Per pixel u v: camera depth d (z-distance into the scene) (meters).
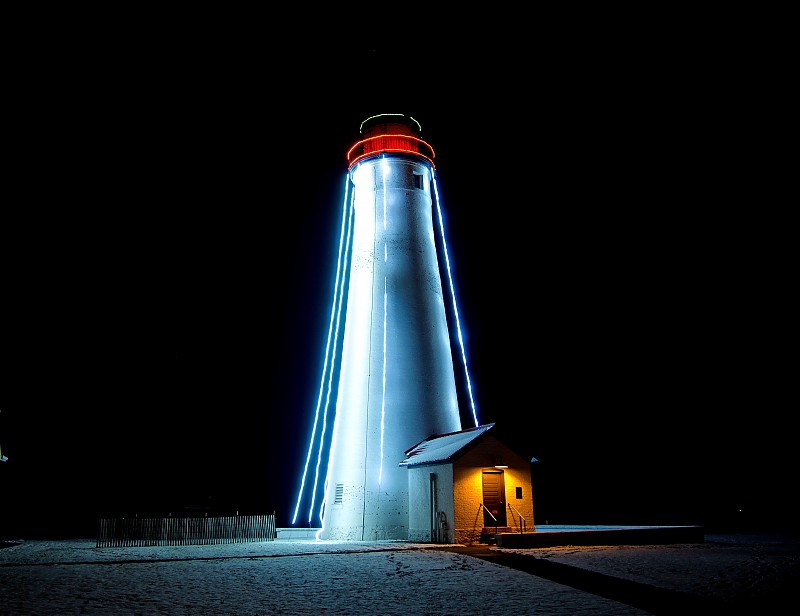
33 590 12.62
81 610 10.49
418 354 26.61
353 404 26.72
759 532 31.45
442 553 18.17
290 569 15.34
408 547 20.05
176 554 19.78
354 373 27.22
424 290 27.75
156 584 13.27
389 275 27.59
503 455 22.33
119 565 16.80
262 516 27.25
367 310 27.55
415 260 28.03
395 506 24.61
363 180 29.62
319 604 10.87
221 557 18.30
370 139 29.88
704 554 17.84
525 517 22.11
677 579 13.11
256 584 13.09
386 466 25.11
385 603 10.88
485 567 15.13
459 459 21.81
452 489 21.55
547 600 10.97
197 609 10.54
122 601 11.30
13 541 29.94
